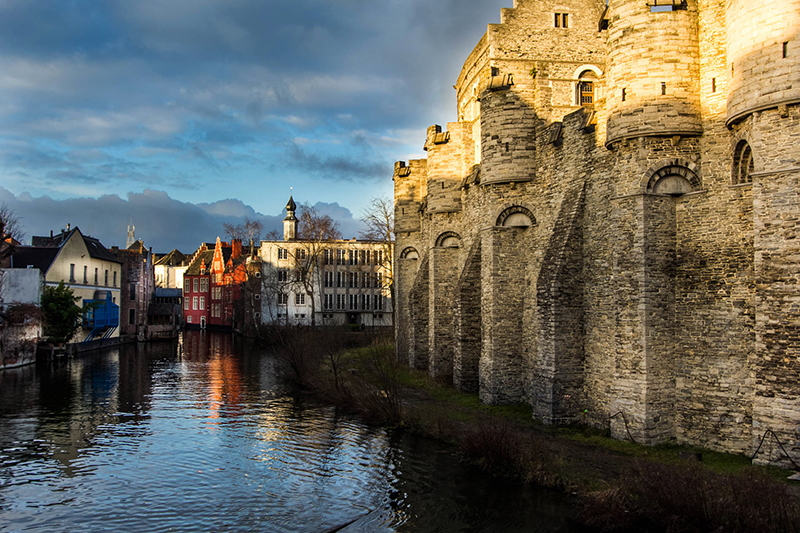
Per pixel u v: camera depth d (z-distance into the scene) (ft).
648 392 64.75
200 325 378.32
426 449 76.18
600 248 74.54
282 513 57.52
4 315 155.43
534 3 109.91
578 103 109.91
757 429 55.98
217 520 56.18
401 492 61.62
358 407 99.04
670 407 65.57
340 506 59.06
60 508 59.26
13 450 78.79
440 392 107.34
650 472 50.65
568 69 109.50
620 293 67.72
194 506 59.57
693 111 65.36
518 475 62.18
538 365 80.38
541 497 57.57
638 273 65.98
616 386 67.87
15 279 169.37
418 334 138.72
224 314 341.62
